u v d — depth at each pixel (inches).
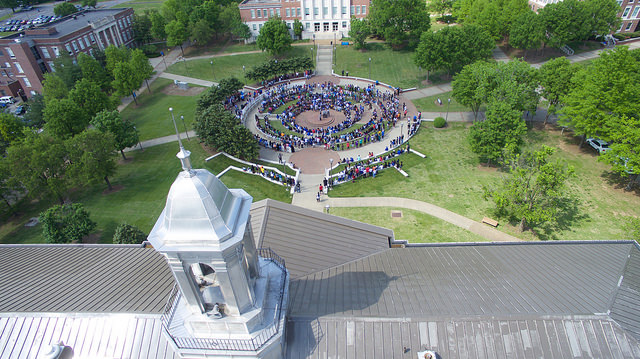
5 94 3481.8
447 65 3073.3
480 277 805.2
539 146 2274.9
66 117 2378.2
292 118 2834.6
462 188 1982.0
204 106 2743.6
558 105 2536.9
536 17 3218.5
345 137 2522.1
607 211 1748.3
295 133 2674.7
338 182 2112.5
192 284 565.3
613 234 1622.8
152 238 518.9
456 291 741.3
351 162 2290.8
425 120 2684.5
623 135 1764.3
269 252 824.3
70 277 890.7
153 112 3127.5
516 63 2301.9
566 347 611.8
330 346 642.2
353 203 1941.4
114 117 2361.0
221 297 627.8
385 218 1818.4
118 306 732.7
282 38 3634.4
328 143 2461.9
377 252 998.4
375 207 1899.6
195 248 498.6
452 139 2428.6
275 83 3437.5
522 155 1722.4
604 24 3292.3
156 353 668.1
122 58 3393.2
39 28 3663.9
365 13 4239.7
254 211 1040.2
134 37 4495.6
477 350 623.5
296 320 669.3
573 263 858.8
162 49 4421.8
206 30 4101.9
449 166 2165.4
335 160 2330.2
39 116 2785.4
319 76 3538.4
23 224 1982.0
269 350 604.7
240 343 589.9
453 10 4503.0
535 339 621.0
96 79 3211.1
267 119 2822.3
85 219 1662.2
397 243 1057.5
